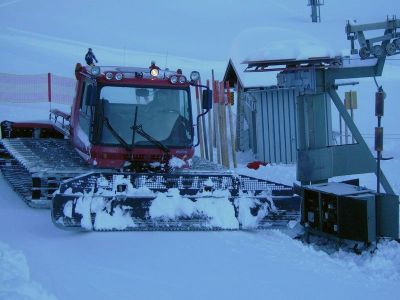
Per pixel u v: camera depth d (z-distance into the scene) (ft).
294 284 18.75
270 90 51.90
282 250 22.70
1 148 36.55
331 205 24.98
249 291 17.84
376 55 26.50
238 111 55.93
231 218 24.93
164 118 28.25
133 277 18.62
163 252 21.48
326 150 27.86
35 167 27.66
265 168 45.47
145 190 24.63
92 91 27.45
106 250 21.49
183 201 24.70
